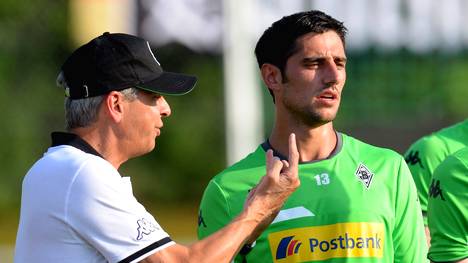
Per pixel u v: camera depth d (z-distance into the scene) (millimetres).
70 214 12781
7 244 40719
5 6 53094
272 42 14922
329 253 14438
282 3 30625
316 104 14617
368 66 44219
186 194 57156
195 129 56781
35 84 53656
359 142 15281
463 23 32625
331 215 14516
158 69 13562
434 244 15445
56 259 12820
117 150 13367
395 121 46406
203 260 12742
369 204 14602
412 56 44062
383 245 14539
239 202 14852
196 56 54906
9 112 53062
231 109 31109
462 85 46000
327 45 14586
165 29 30688
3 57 53219
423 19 32406
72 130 13406
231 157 31266
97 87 13195
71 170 12914
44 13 53656
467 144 18078
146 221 12930
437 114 46406
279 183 13258
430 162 18094
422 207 18062
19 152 53125
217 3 30922
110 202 12781
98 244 12758
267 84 15180
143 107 13336
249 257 14648
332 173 14789
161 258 12773
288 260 14477
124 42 13383
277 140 15164
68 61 13484
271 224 14539
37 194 13023
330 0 31172
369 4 31766
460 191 15188
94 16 30250
